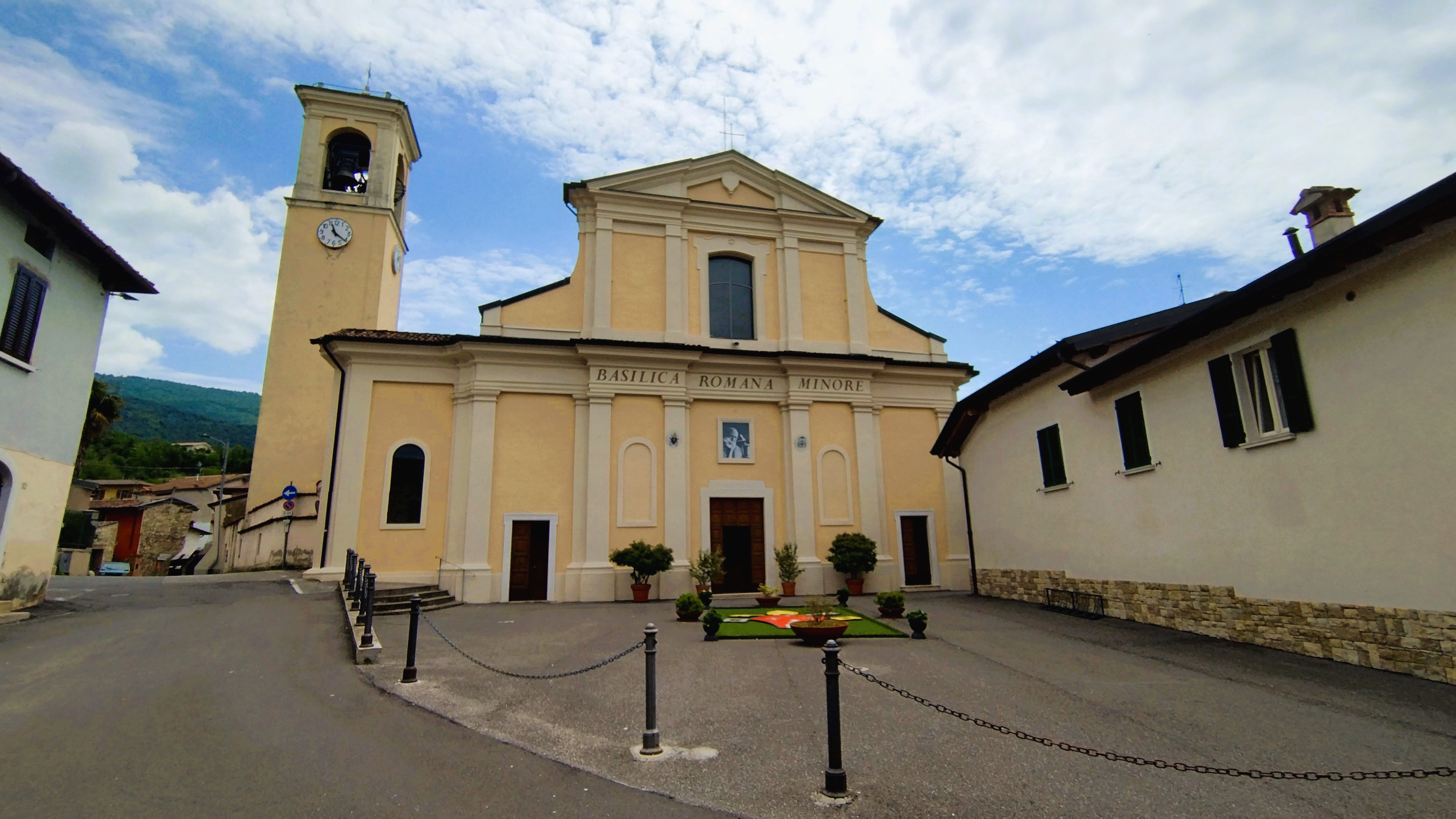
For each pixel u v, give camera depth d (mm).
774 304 20469
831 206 21469
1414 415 7352
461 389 17797
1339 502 8195
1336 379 8211
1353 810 4488
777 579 18516
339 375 18156
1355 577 8008
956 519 19938
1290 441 8875
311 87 28484
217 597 14055
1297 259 7934
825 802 4711
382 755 5582
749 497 18938
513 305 18656
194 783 4945
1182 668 8367
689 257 20172
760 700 7254
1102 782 4980
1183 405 10648
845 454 19688
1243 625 9539
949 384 21141
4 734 5898
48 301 11898
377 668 8648
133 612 12109
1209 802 4637
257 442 25547
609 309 18984
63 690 7207
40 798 4668
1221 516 9938
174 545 35500
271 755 5520
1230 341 9719
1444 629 7062
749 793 4875
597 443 17859
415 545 16875
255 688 7508
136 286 13742
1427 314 7223
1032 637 10625
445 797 4785
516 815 4512
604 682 8039
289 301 26531
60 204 11133
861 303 20969
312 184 27781
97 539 33844
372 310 26969
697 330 19703
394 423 17422
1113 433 12297
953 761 5422
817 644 10203
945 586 19328
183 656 8859
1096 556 12734
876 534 19219
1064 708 6793
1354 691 6996
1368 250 7438
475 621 13320
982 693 7398
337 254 27297
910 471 20234
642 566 16609
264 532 25062
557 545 17297
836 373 19938
